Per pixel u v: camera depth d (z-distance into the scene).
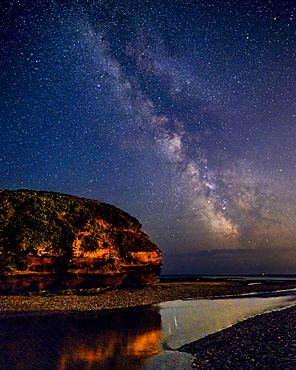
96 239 45.06
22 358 13.52
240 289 54.19
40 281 38.44
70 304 32.09
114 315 26.23
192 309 29.97
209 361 12.52
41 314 26.33
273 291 51.38
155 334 18.53
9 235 39.59
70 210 47.53
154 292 46.22
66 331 19.39
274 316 22.62
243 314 26.12
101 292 42.81
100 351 14.66
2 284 36.31
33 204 44.88
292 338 14.89
